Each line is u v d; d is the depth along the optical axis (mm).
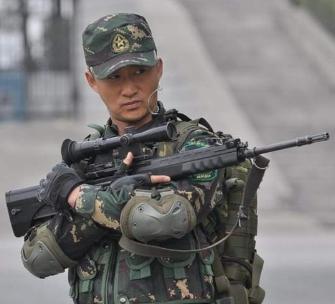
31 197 7715
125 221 6957
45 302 19422
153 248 7031
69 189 7227
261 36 55688
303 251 25422
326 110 44688
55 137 45094
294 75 49688
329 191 34906
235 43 54438
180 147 7383
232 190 7816
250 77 49094
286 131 41969
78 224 7344
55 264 7441
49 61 53469
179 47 53375
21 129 47094
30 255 7539
